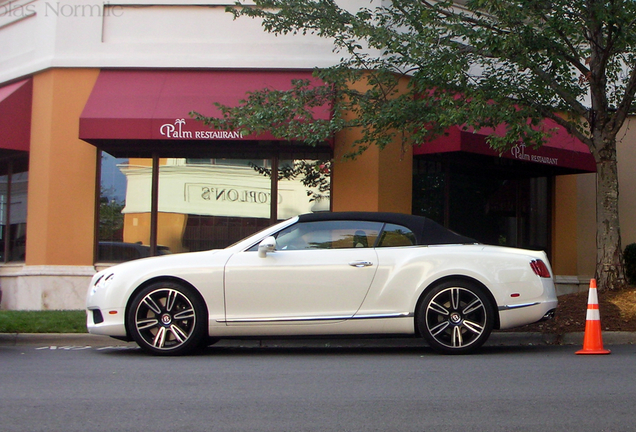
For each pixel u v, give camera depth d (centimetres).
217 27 1359
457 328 775
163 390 575
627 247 1388
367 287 772
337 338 784
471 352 782
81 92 1326
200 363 729
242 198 1335
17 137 1330
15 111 1330
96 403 527
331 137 1248
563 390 568
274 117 1131
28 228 1336
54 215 1305
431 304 771
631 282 1378
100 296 787
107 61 1329
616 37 1033
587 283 1515
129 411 502
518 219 1490
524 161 1340
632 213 1504
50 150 1314
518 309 773
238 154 1340
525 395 549
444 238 801
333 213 816
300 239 797
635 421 471
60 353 828
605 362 717
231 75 1338
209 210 1336
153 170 1333
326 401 530
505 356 769
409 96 1188
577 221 1536
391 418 479
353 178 1302
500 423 466
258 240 795
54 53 1330
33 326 966
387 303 772
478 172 1445
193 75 1335
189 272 775
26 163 1390
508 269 779
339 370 673
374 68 1222
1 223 1441
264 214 1330
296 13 1186
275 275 772
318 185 1327
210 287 772
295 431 448
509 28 1094
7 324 970
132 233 1329
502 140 1024
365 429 452
